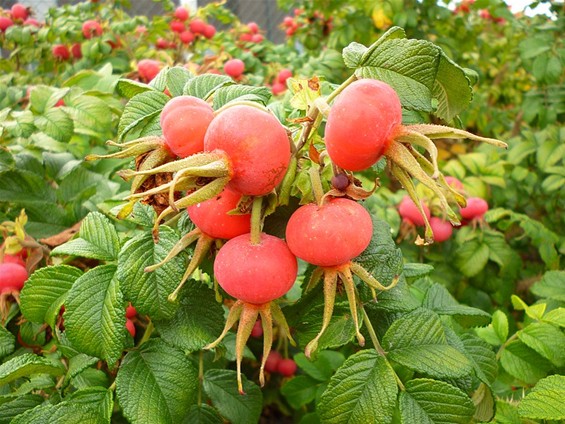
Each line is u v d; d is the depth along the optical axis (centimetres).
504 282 37
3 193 25
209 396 20
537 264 42
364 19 50
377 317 17
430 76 13
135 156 13
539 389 15
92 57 48
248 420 20
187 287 16
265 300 13
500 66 65
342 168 12
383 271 15
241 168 12
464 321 20
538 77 44
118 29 49
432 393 14
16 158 27
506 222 37
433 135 12
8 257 21
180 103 13
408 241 35
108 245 17
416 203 12
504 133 62
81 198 26
